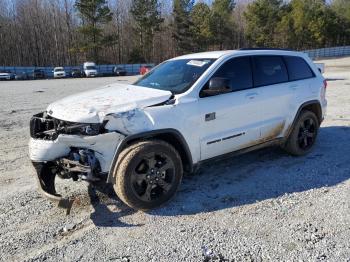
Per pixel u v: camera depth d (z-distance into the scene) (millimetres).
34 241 3641
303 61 6188
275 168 5512
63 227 3900
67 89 21641
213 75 4801
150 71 5656
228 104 4812
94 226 3912
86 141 3873
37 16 67438
